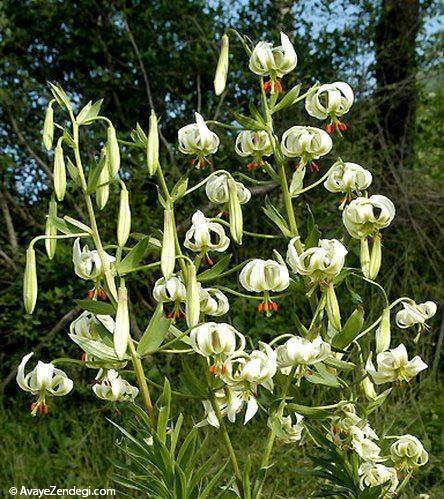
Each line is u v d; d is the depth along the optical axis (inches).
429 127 129.6
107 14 116.5
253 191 104.0
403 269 105.3
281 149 42.9
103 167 37.3
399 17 120.3
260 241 107.3
